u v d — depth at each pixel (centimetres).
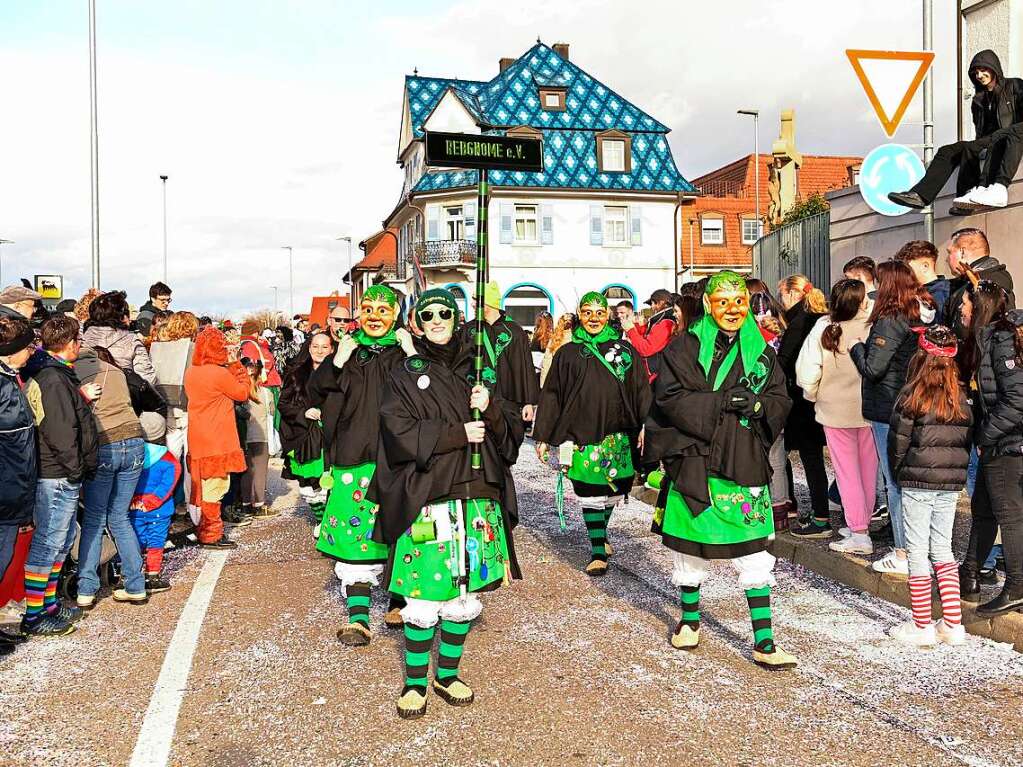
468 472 394
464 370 416
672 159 3712
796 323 670
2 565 480
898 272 544
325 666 458
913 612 473
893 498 547
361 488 496
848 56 728
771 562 448
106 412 556
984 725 372
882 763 341
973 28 892
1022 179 734
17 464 467
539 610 548
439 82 3884
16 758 357
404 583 393
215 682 437
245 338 962
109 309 661
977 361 476
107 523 573
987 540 492
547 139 3612
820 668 440
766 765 341
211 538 743
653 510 870
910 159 770
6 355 470
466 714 394
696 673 438
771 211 2492
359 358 514
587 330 649
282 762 351
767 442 455
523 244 3528
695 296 749
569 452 634
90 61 1844
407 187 4000
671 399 450
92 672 454
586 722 382
